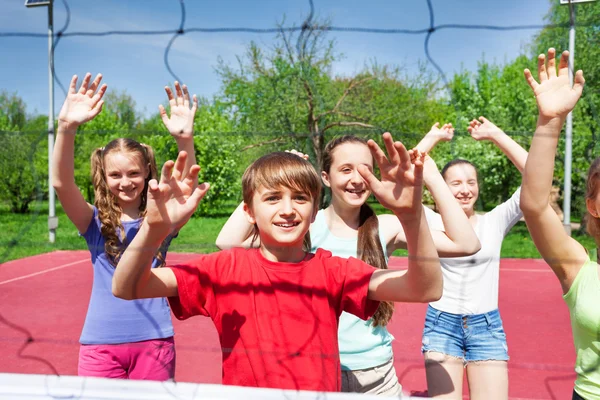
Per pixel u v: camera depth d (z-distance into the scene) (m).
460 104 16.08
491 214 2.52
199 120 14.80
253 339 1.41
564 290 1.66
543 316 5.33
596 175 1.66
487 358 2.24
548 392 3.15
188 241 10.14
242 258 1.50
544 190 1.54
